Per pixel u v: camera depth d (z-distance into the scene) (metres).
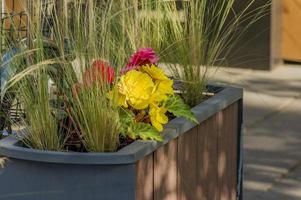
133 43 3.85
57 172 3.17
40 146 3.32
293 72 9.24
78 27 3.46
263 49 9.23
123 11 3.79
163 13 4.16
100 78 3.34
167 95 3.52
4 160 3.24
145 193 3.27
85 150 3.33
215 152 3.92
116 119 3.30
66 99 3.41
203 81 4.13
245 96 8.27
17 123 3.57
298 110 7.80
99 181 3.15
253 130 7.17
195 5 4.12
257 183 5.88
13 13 3.70
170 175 3.47
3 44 3.62
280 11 9.46
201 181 3.78
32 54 3.47
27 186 3.22
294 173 6.09
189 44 4.12
